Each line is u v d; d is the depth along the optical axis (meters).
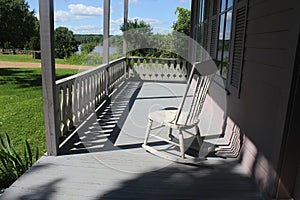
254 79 2.21
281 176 1.73
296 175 1.72
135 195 1.87
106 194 1.88
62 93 2.86
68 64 12.73
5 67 12.86
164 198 1.85
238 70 2.69
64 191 1.90
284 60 1.69
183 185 2.02
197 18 6.22
